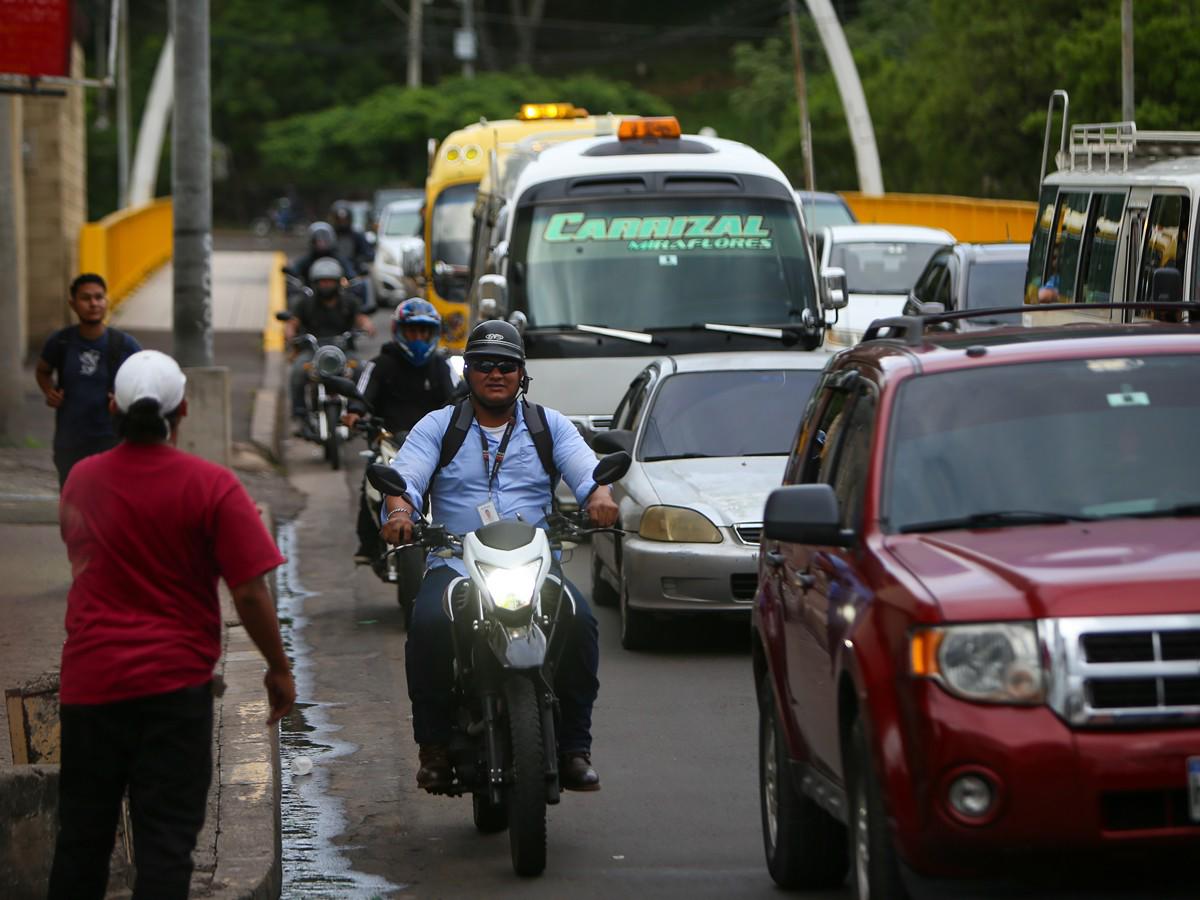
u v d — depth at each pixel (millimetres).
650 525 39812
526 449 25891
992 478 20344
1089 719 17203
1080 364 21406
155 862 18422
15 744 23750
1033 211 115688
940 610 17734
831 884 23531
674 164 57781
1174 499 20031
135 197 180250
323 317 74062
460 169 96188
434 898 23812
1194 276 40531
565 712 25453
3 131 65375
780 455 43031
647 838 26547
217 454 58719
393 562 42469
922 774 17562
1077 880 17516
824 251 84062
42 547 48438
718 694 35906
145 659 18438
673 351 56281
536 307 56625
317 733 33500
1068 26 127625
